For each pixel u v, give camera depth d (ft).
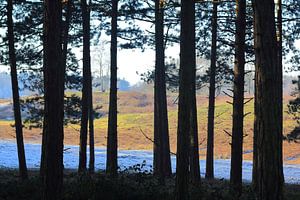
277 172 34.30
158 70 97.14
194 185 61.41
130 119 342.03
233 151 59.16
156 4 93.97
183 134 49.24
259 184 34.76
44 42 43.19
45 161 42.83
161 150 89.56
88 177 55.98
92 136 101.71
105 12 98.89
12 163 156.66
